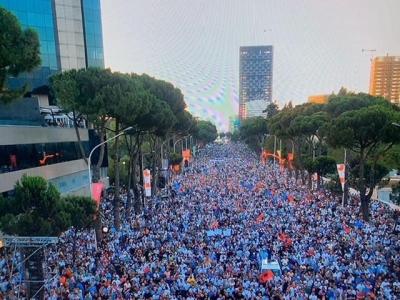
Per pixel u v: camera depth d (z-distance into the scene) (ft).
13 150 91.15
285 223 97.50
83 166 132.16
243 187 165.89
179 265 67.87
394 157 122.52
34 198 58.49
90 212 72.79
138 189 127.75
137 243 82.43
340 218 101.30
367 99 136.26
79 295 55.01
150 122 104.73
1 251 73.31
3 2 128.77
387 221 101.14
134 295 55.01
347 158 132.87
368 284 58.34
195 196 145.69
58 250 76.18
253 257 73.31
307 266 67.67
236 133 613.52
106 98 82.28
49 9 142.51
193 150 329.72
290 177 211.20
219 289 56.34
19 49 50.01
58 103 85.40
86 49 161.79
